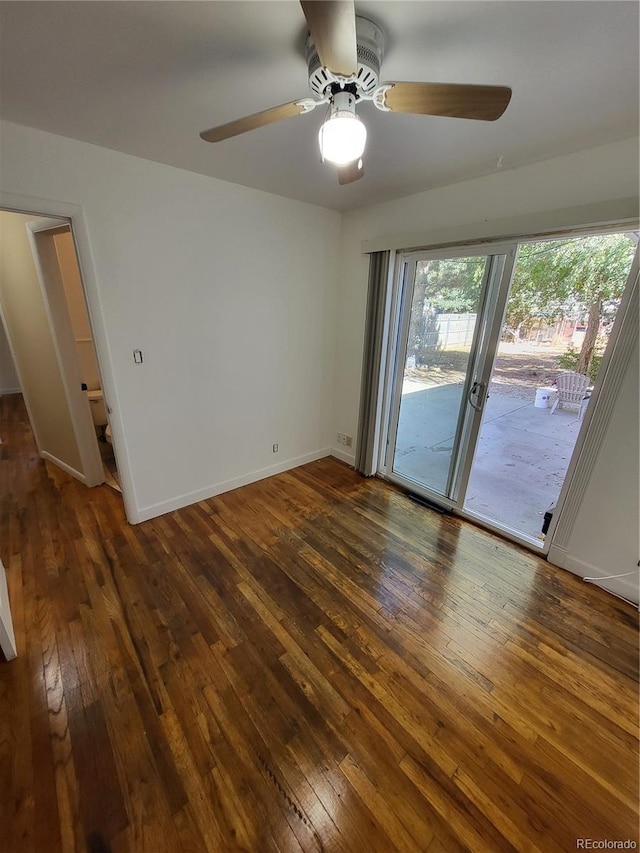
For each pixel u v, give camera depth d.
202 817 1.14
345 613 1.91
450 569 2.25
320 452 3.87
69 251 3.52
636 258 1.74
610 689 1.55
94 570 2.19
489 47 1.14
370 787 1.22
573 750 1.34
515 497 3.11
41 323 2.78
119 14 1.01
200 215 2.39
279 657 1.67
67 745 1.32
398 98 1.12
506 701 1.50
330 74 1.07
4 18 1.01
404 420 3.23
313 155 1.98
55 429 3.22
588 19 1.01
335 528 2.65
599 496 2.05
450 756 1.31
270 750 1.32
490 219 2.21
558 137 1.69
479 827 1.13
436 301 2.75
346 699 1.50
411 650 1.71
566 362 4.01
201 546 2.42
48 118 1.63
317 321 3.34
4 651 1.59
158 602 1.96
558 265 2.60
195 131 1.74
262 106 1.52
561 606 1.98
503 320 2.36
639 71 1.22
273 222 2.76
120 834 1.11
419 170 2.12
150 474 2.64
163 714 1.43
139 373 2.41
